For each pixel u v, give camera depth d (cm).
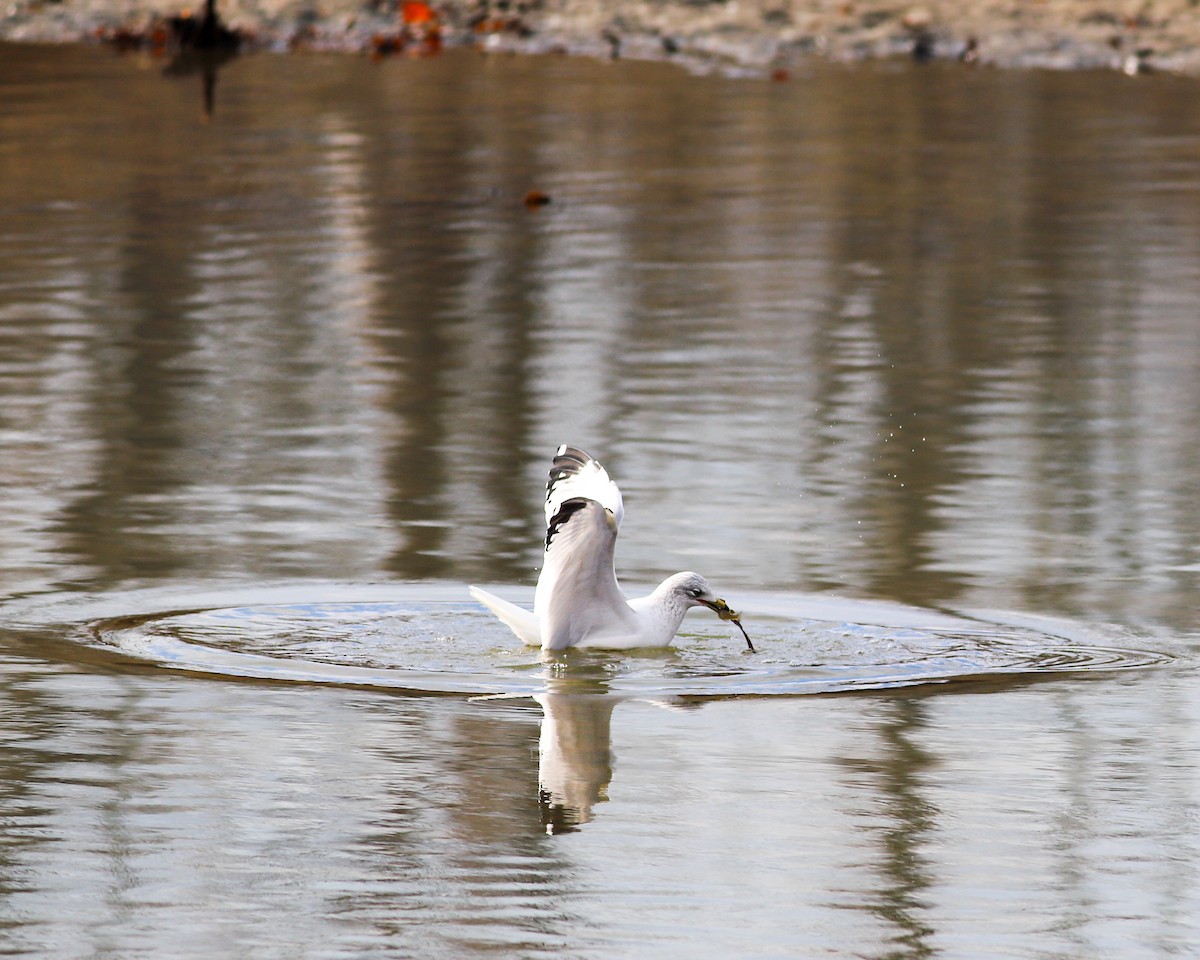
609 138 3250
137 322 2044
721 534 1350
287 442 1605
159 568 1262
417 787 905
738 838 851
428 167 2986
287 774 919
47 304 2122
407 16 4597
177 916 773
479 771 927
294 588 1223
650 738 973
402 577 1250
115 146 3158
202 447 1584
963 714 1011
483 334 1997
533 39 4428
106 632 1136
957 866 825
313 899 787
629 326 2034
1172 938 758
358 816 871
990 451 1573
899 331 2011
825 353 1916
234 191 2797
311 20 4616
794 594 1220
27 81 3906
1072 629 1155
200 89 3794
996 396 1753
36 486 1468
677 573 1180
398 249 2422
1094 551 1309
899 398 1745
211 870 814
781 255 2394
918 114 3475
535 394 1762
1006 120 3406
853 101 3619
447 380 1811
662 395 1755
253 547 1313
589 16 4553
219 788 902
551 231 2536
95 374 1833
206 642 1120
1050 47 4162
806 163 3031
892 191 2811
